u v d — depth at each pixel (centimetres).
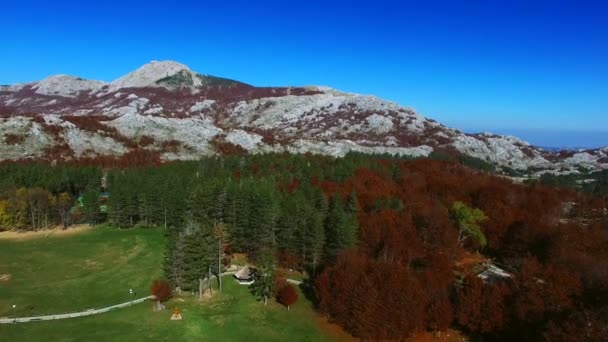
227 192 10788
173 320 6962
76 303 7762
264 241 9581
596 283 7375
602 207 14525
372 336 6950
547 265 8412
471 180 15338
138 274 9012
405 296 7062
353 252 8656
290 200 10588
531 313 6638
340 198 11200
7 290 8219
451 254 9744
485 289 7331
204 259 8006
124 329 6650
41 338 6372
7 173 13462
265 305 7738
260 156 17800
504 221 11062
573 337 5556
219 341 6519
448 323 7138
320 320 7444
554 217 12719
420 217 10575
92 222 12581
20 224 11956
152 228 12231
